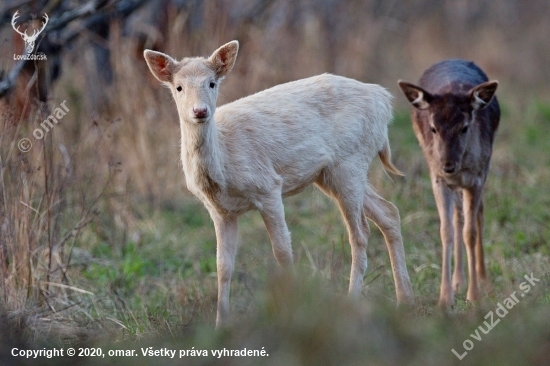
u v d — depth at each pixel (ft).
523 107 75.82
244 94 60.23
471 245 39.22
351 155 36.24
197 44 56.44
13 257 35.60
